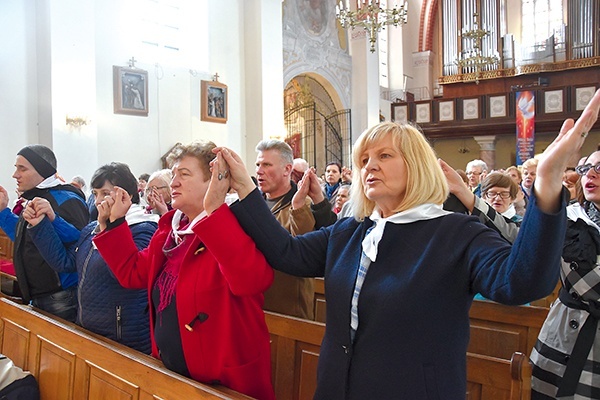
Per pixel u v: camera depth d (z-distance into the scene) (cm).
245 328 192
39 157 316
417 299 140
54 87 837
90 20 884
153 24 1023
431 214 150
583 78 1662
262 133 1134
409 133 154
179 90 1033
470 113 1691
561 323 206
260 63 1138
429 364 139
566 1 1688
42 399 248
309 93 1516
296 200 268
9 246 620
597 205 211
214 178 169
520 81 1742
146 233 260
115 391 204
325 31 1495
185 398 175
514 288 125
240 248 167
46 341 250
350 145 1575
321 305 342
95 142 883
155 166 991
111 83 934
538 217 121
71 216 314
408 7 1923
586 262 196
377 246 149
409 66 1923
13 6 828
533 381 212
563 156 118
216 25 1102
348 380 147
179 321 190
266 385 199
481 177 633
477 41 1762
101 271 249
